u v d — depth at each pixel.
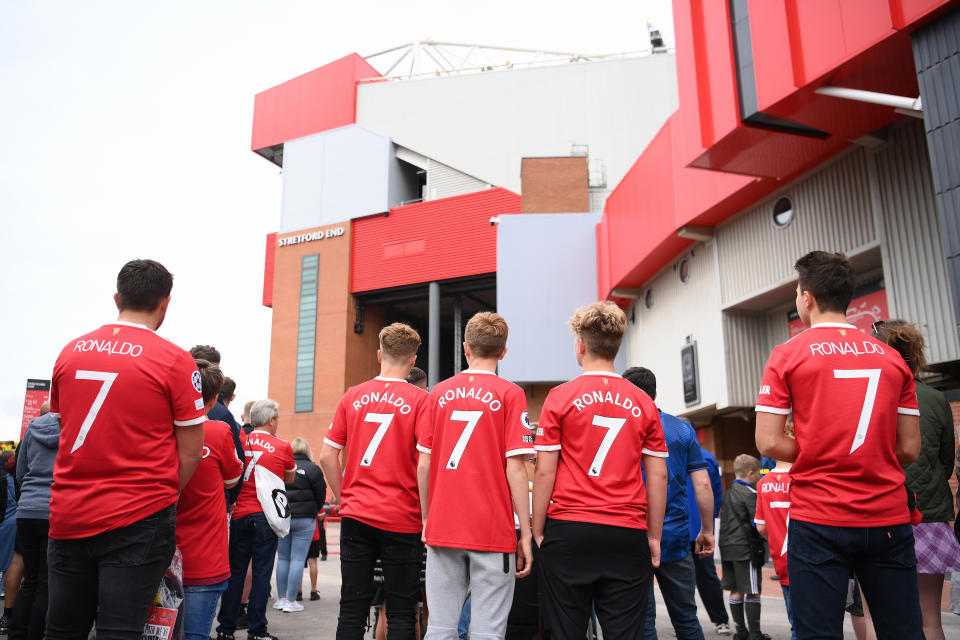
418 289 42.94
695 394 16.08
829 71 8.16
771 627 6.45
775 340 14.61
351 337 43.50
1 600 7.54
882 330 3.91
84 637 2.76
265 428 5.88
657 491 3.02
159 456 2.85
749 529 5.91
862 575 2.55
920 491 3.70
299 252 45.84
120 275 3.05
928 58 7.04
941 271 9.11
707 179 14.02
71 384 2.80
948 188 6.70
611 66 40.12
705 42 10.75
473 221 40.28
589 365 3.19
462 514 3.23
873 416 2.53
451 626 3.22
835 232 11.20
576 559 2.82
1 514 5.68
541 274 26.64
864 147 10.51
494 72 42.59
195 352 4.86
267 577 5.52
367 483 3.68
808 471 2.59
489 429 3.32
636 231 18.56
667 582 4.29
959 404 8.60
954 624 6.23
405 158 44.59
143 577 2.74
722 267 14.95
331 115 47.19
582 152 39.38
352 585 3.62
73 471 2.72
